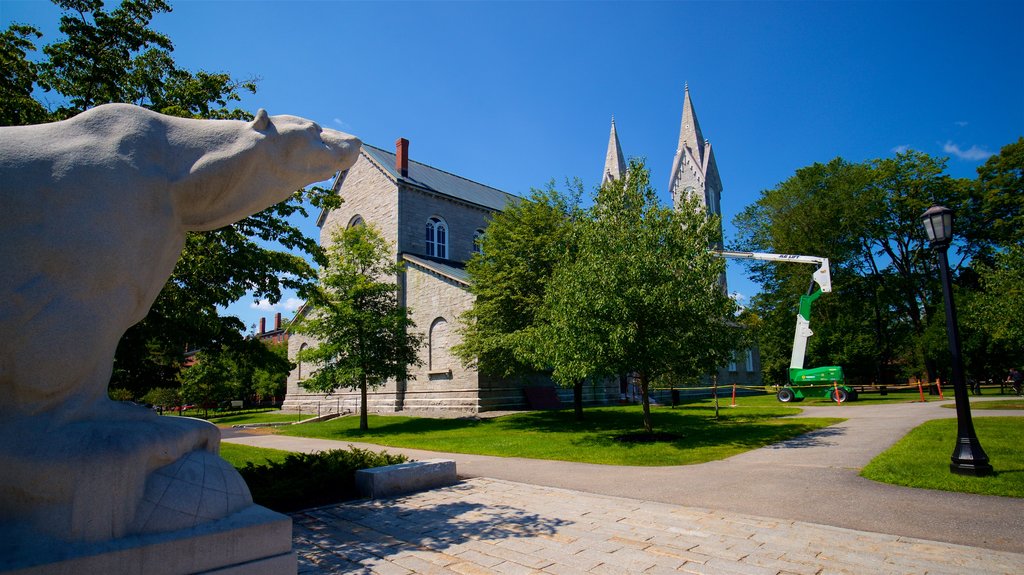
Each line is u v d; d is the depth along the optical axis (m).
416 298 32.09
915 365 38.78
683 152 62.12
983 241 41.00
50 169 3.29
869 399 29.27
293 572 3.65
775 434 15.07
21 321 3.14
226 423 30.73
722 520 6.62
